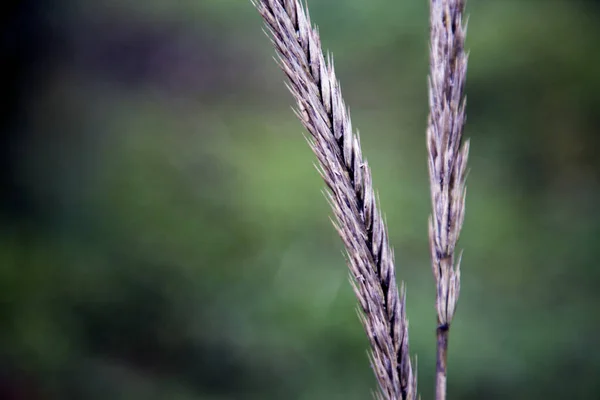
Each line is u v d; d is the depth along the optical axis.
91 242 6.80
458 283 1.50
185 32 10.30
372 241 1.43
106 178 7.55
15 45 7.84
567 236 6.61
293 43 1.43
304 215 7.17
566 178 7.39
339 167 1.43
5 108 7.71
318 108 1.44
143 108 8.87
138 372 5.50
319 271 6.40
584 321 5.66
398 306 1.44
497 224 6.83
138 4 10.73
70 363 5.54
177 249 6.75
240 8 10.91
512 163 7.66
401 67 9.09
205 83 9.44
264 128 8.58
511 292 6.05
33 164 7.62
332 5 10.15
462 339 5.53
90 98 8.74
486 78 8.67
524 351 5.42
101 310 6.05
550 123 8.02
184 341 5.84
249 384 5.41
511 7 9.73
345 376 5.40
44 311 5.84
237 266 6.58
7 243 6.52
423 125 8.14
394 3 10.04
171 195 7.40
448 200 1.50
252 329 5.92
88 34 9.74
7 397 5.20
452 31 1.50
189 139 8.35
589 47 8.87
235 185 7.66
